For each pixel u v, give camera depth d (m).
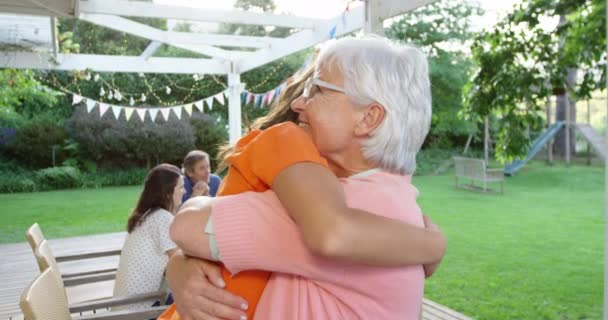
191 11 5.15
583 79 5.38
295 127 0.77
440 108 18.83
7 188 14.15
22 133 15.08
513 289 5.33
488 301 4.95
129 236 2.74
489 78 5.17
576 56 5.20
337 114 0.79
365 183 0.78
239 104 7.77
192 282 0.82
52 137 15.27
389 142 0.78
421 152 19.81
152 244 2.67
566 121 19.05
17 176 14.71
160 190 2.78
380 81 0.77
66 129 15.62
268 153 0.75
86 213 10.22
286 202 0.69
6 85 9.88
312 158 0.72
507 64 5.11
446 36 18.44
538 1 5.02
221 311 0.79
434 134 20.33
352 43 0.80
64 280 2.89
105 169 15.95
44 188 14.59
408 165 0.82
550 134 18.88
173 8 5.08
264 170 0.74
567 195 12.68
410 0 2.89
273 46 6.45
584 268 6.13
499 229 8.56
